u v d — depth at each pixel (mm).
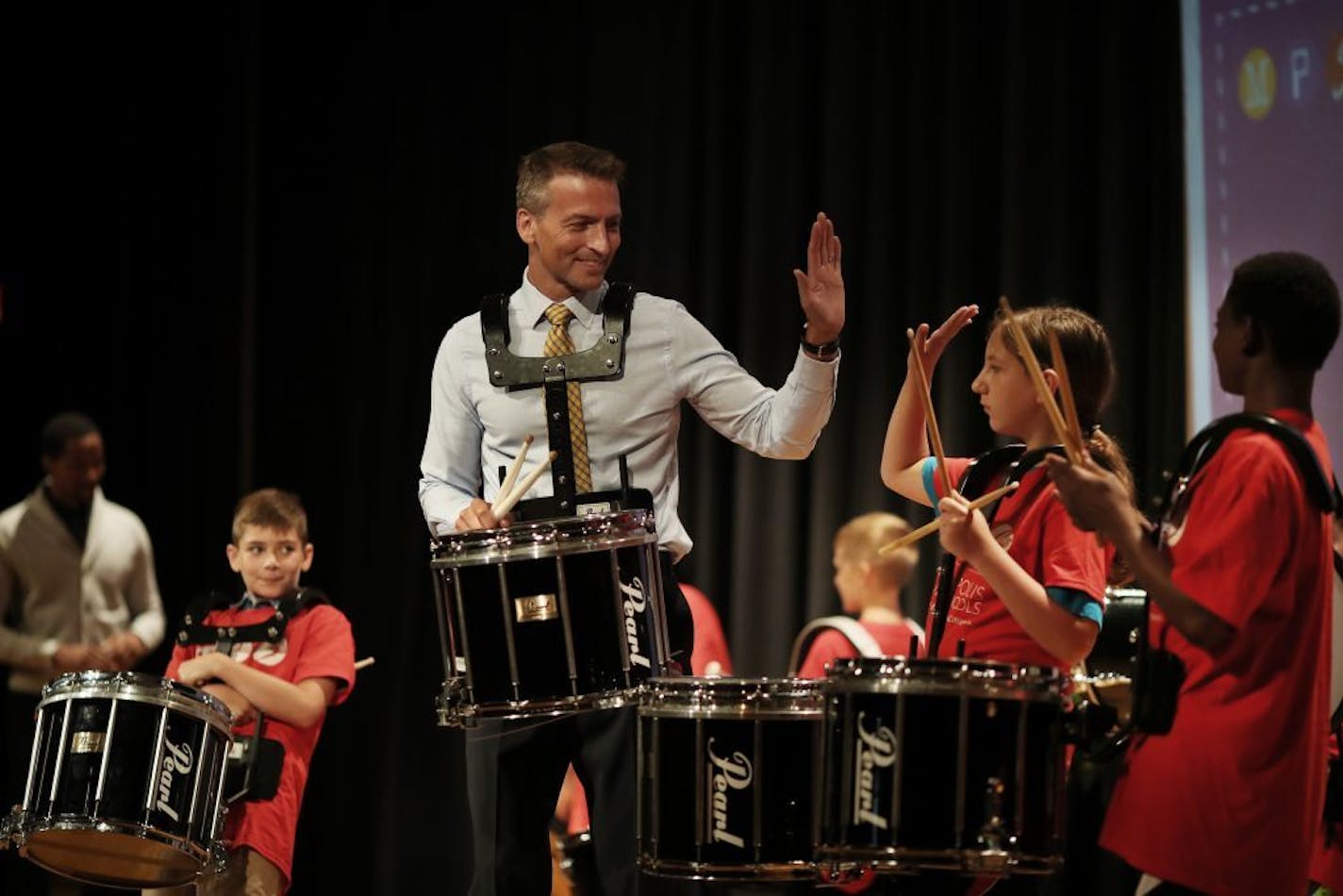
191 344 15781
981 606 7410
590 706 7129
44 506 14219
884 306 14031
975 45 13969
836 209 14180
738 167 14656
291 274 15773
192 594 15617
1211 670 6250
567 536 7195
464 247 15312
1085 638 6922
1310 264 6461
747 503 14297
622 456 7926
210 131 15820
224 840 9500
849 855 6273
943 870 6270
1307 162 12391
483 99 15359
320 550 15508
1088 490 6168
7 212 15898
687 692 6980
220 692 9750
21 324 15922
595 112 14945
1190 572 6121
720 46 14656
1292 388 6449
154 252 15852
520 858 7809
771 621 14195
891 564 12242
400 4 15625
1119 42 13344
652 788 7020
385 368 15414
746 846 6867
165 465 15750
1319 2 12375
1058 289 13469
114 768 8398
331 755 15141
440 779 14844
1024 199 13609
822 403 7809
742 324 14336
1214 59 12898
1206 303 12820
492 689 7184
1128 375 13117
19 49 15945
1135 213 13281
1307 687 6230
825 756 6445
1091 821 11188
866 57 14273
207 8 15820
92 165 15898
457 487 8336
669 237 14656
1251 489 6109
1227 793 6148
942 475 6902
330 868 15016
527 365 8055
